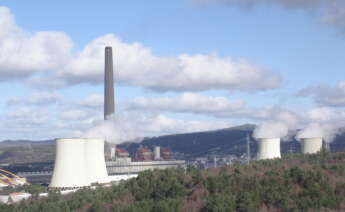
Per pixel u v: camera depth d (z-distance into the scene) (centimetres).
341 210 11706
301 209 11812
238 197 12388
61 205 13712
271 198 12362
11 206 14062
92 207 13100
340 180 14038
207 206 12038
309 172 13925
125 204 13100
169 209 12106
